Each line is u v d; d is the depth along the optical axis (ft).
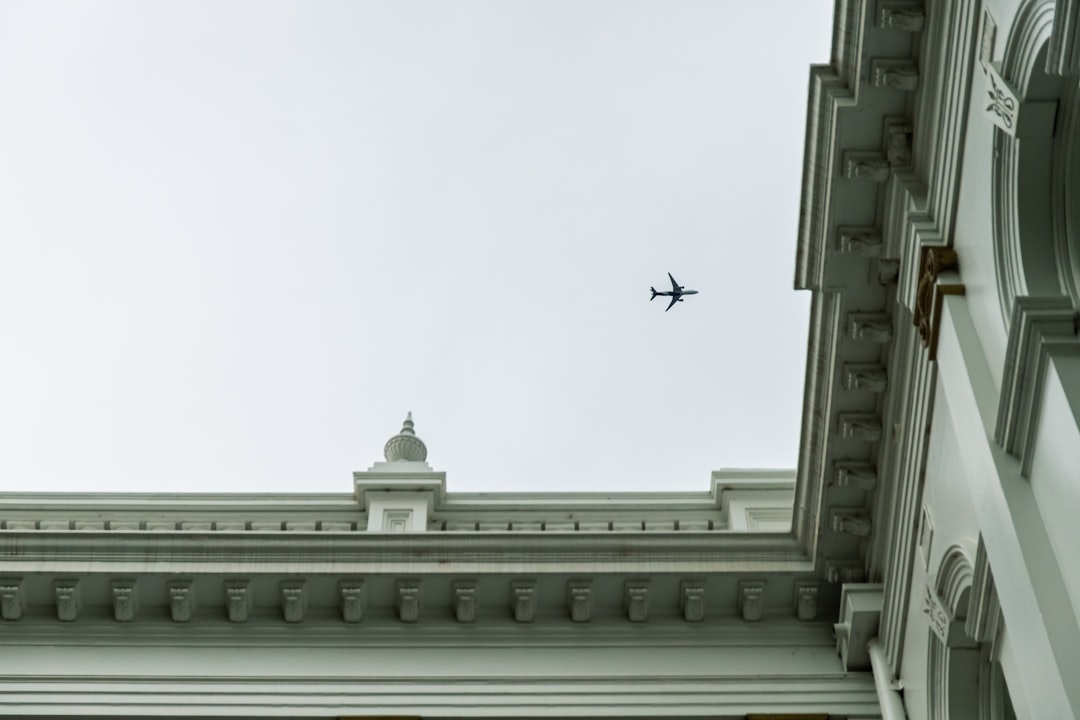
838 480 77.41
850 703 77.66
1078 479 49.67
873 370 73.56
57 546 79.87
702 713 76.95
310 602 80.84
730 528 86.07
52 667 77.66
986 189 58.39
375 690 77.51
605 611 81.35
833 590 81.46
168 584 79.82
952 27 61.87
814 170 69.31
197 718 75.97
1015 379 54.03
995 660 64.54
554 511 87.30
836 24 66.23
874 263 70.28
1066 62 50.57
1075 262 54.75
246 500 87.71
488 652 79.46
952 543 65.51
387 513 86.07
